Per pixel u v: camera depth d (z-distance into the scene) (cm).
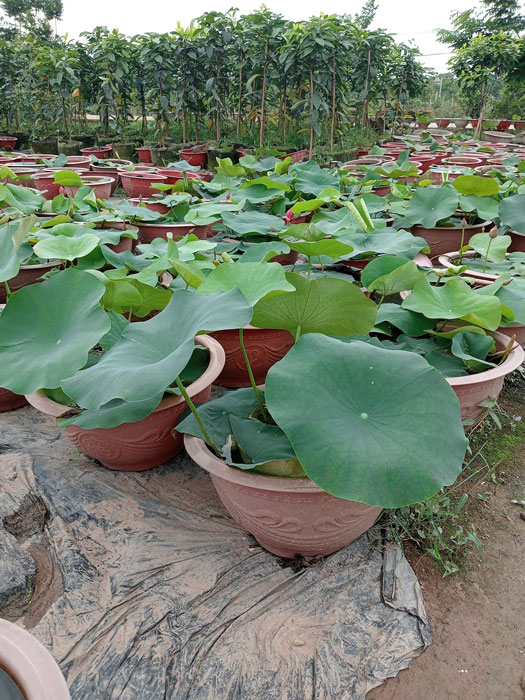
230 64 1067
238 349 244
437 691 135
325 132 1116
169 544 170
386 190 569
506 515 193
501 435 241
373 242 305
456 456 126
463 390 192
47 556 174
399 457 121
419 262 309
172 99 1109
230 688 130
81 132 1272
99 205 415
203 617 146
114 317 212
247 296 161
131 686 130
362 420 129
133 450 188
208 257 304
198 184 537
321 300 165
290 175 526
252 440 153
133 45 1082
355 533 161
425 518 183
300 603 151
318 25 906
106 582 158
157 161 1037
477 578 167
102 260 276
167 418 183
